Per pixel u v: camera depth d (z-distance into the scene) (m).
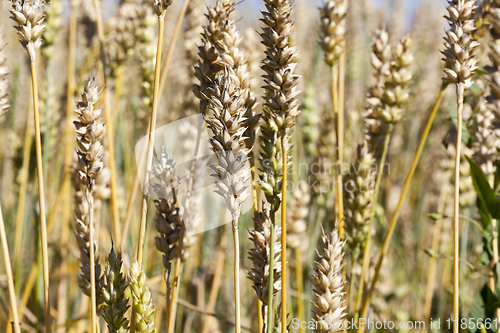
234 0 0.97
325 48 1.15
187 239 1.02
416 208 2.15
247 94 0.96
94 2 1.17
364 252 1.11
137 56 1.19
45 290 0.97
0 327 1.36
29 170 1.22
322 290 0.96
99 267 1.00
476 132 1.09
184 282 1.42
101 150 0.95
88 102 0.94
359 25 2.36
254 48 1.15
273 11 0.94
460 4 0.97
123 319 0.97
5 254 0.98
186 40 1.20
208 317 1.24
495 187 1.07
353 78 2.32
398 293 1.33
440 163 1.54
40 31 0.95
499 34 1.03
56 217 1.49
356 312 1.09
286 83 0.94
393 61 1.10
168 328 0.99
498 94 1.03
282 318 0.95
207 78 0.96
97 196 1.08
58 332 1.23
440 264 1.80
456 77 0.97
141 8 1.18
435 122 2.12
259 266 0.98
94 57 1.34
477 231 1.71
